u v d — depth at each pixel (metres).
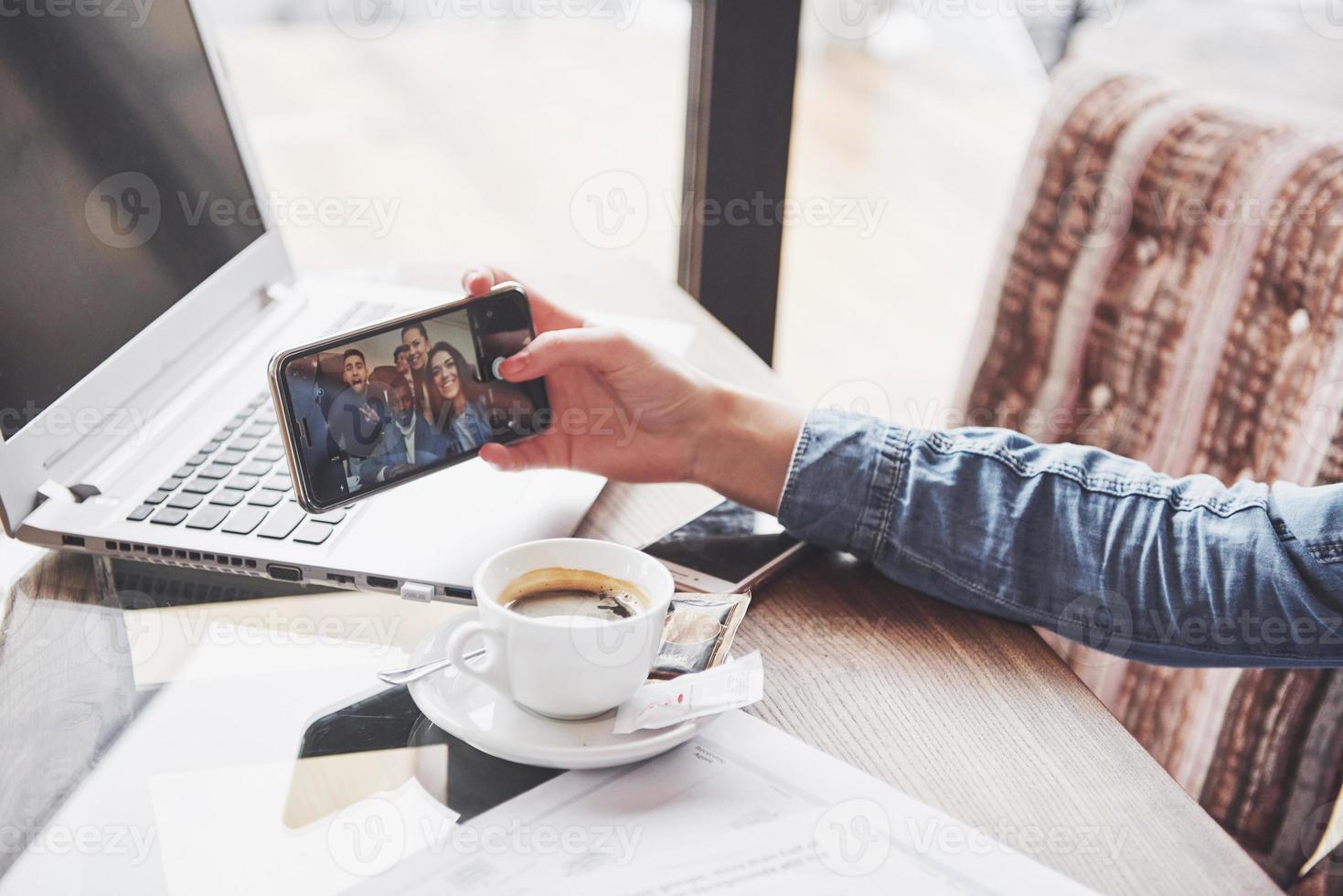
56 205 0.64
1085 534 0.62
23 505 0.62
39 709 0.51
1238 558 0.61
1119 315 1.00
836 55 3.71
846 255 2.61
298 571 0.60
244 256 0.86
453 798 0.45
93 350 0.67
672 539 0.66
